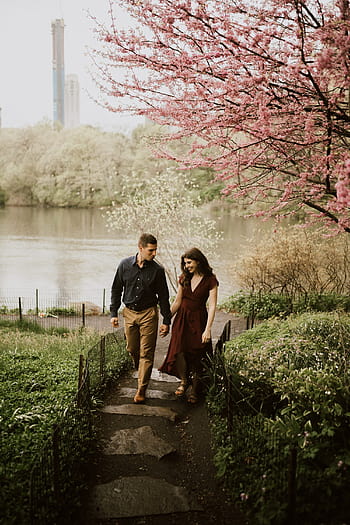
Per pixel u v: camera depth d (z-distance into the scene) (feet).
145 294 16.94
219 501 11.14
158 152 18.42
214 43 14.33
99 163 247.09
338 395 12.99
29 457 11.99
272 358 17.29
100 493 11.19
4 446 12.60
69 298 70.44
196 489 11.66
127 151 248.93
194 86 15.48
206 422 15.51
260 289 41.81
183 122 16.67
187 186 65.36
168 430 15.07
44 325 43.39
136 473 12.34
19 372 20.22
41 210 247.70
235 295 45.73
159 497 11.09
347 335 18.86
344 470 10.58
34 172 273.54
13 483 10.78
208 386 17.57
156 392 18.47
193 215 59.77
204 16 13.71
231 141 17.07
